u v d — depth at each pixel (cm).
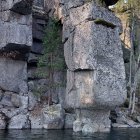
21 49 2594
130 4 3828
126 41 3922
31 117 2420
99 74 2266
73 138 1912
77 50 2405
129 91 3597
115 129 2539
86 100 2305
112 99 2312
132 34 3678
